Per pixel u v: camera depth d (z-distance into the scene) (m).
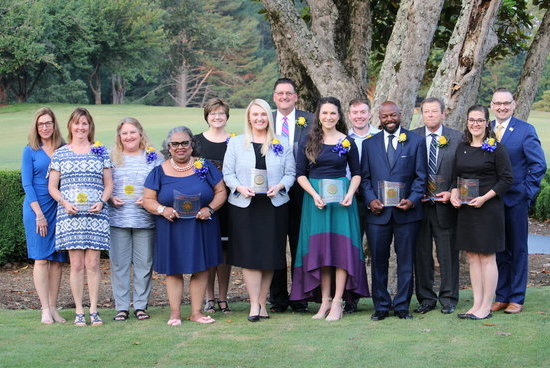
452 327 5.61
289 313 6.63
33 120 6.14
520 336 5.23
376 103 7.68
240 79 56.94
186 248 5.94
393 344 5.09
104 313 6.67
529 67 9.37
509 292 6.34
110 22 47.41
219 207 6.12
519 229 6.20
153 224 6.31
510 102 6.27
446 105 7.48
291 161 6.24
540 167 6.18
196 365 4.65
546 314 6.06
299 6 36.47
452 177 6.10
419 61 7.52
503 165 5.84
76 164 5.96
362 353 4.86
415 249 6.34
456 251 6.26
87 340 5.36
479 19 7.33
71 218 5.92
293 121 6.78
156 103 59.09
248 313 6.59
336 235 6.11
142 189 6.23
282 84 6.70
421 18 7.44
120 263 6.29
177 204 5.92
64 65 48.28
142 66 50.62
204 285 6.14
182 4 54.62
